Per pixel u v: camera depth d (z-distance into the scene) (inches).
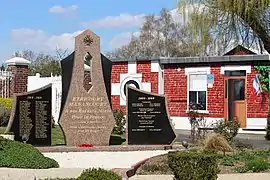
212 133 728.3
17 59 1035.9
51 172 485.7
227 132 755.4
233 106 1075.3
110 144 762.2
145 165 547.2
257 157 564.7
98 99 746.8
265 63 1038.4
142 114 751.7
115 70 1188.5
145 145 740.7
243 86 1066.1
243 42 653.9
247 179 473.1
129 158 640.4
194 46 681.0
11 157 518.0
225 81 1083.3
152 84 1155.9
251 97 1055.0
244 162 552.7
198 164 398.3
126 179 463.2
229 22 643.5
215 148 651.5
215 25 660.1
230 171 510.0
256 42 652.1
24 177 458.9
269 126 898.7
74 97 739.4
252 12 607.8
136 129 750.5
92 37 753.0
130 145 739.4
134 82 1168.8
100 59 753.6
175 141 811.4
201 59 1099.9
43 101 725.9
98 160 621.3
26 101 718.5
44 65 1827.0
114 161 612.4
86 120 740.0
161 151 713.6
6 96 1035.9
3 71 1040.8
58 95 1127.6
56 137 839.7
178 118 1130.7
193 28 674.2
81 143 737.0
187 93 1124.5
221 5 610.9
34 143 719.1
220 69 1088.8
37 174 473.7
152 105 754.2
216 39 668.1
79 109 739.4
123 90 1177.4
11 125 710.5
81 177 348.2
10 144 538.0
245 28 644.1
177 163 403.2
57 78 1144.8
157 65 1150.3
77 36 748.6
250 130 1053.2
